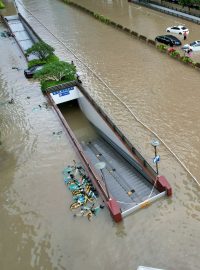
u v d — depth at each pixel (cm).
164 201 2323
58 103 3862
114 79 3997
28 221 2352
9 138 3216
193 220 2177
